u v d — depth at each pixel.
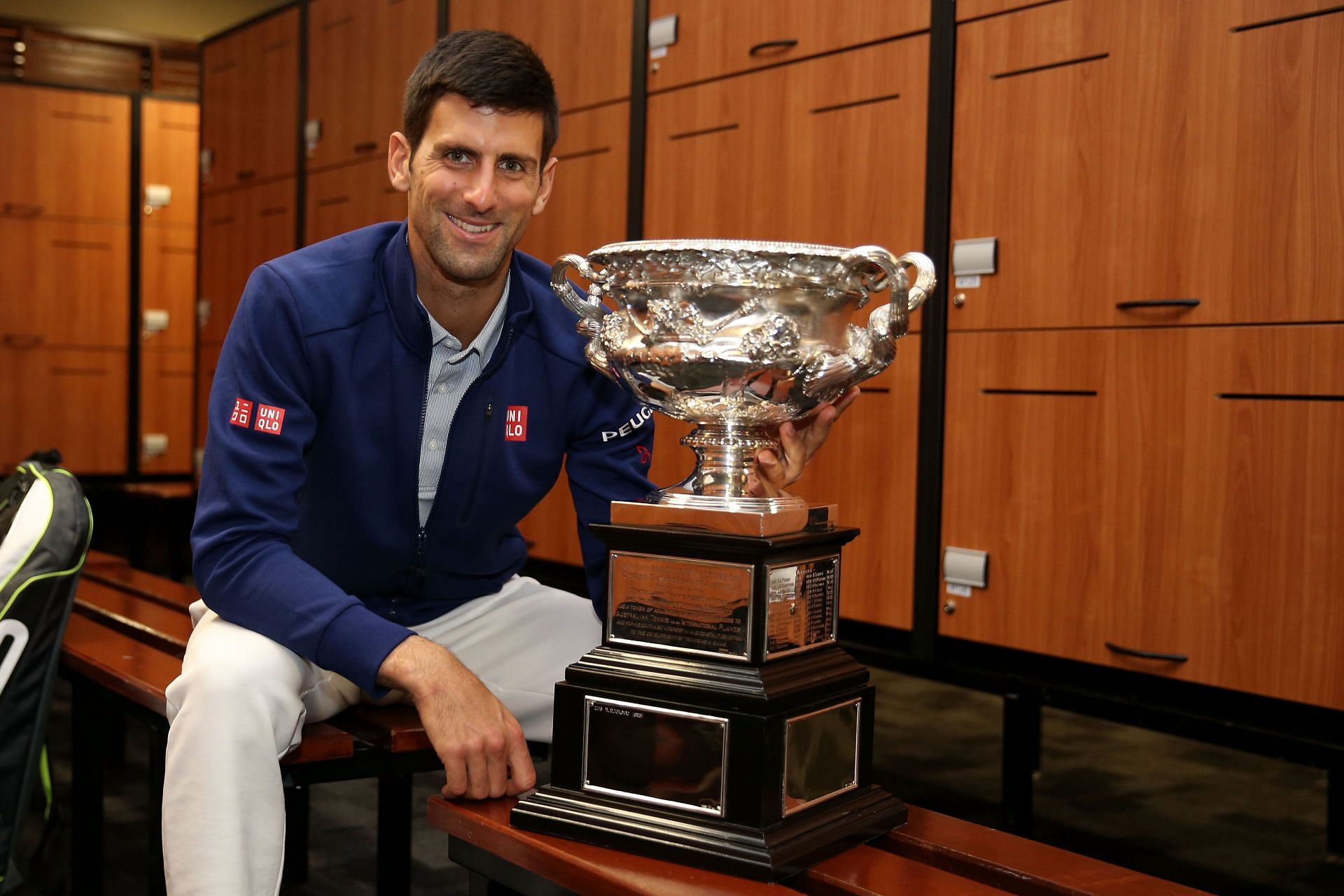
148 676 1.50
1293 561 1.67
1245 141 1.70
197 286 4.39
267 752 1.12
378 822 1.64
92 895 1.75
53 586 1.55
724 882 0.94
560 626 1.44
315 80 3.66
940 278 2.07
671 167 2.54
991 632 2.02
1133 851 2.01
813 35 2.26
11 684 1.54
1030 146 1.95
